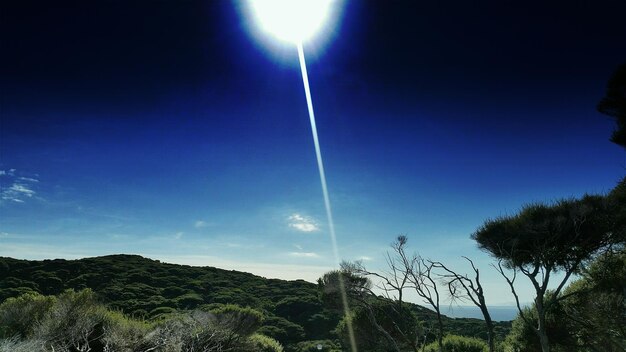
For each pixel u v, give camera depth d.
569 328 13.20
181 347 12.77
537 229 11.94
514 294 11.30
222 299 53.66
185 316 15.18
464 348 17.84
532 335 13.95
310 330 38.22
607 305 11.16
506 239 12.79
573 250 12.27
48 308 13.29
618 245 12.18
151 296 53.34
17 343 10.06
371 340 17.48
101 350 11.80
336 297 16.97
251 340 16.64
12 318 12.58
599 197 12.41
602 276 12.12
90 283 58.25
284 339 35.12
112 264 68.50
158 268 71.56
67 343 11.28
